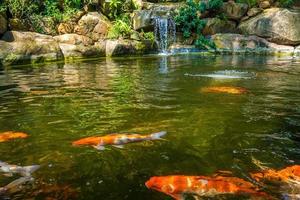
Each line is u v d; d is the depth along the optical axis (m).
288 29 15.32
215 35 15.68
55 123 4.53
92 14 14.36
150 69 9.69
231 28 16.31
